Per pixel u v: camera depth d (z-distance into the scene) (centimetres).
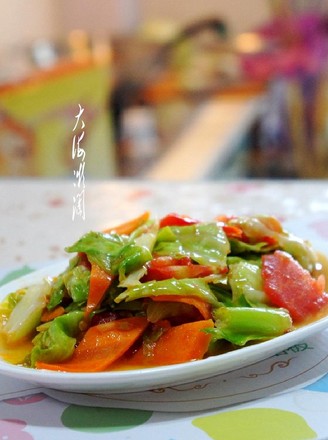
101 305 42
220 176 133
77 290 42
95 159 152
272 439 35
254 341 40
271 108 153
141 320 41
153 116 172
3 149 135
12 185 92
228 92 170
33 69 144
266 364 42
